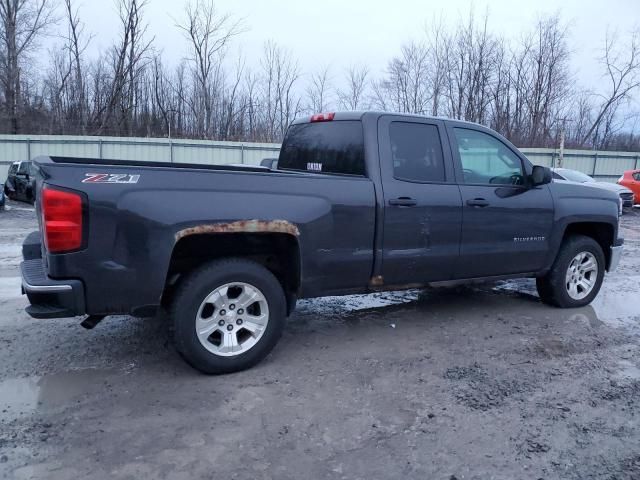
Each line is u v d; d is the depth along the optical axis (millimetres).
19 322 5004
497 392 3715
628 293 6773
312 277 4148
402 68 36562
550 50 35250
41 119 33719
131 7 31312
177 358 4223
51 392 3590
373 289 4551
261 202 3824
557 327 5211
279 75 36406
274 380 3857
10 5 31875
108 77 33531
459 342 4730
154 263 3498
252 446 2984
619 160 28672
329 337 4816
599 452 2984
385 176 4430
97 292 3420
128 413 3326
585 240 5812
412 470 2789
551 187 5492
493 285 7004
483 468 2816
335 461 2857
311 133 5074
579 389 3787
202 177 3666
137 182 3459
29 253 4176
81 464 2770
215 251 3971
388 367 4133
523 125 35438
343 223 4199
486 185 5004
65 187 3275
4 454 2836
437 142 4766
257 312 4066
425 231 4617
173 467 2768
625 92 36656
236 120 35562
